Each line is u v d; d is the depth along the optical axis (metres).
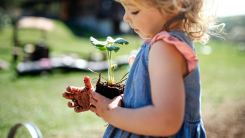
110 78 1.01
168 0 0.72
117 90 0.91
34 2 33.62
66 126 3.79
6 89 6.29
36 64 8.63
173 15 0.77
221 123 3.25
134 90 0.80
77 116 4.33
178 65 0.69
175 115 0.62
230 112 3.74
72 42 19.20
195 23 0.81
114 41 0.97
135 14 0.81
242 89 6.53
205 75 9.20
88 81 1.00
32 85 6.87
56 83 7.27
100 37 24.14
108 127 0.92
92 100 0.88
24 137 3.13
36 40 17.50
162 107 0.63
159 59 0.69
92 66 9.41
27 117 4.20
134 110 0.71
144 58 0.78
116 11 27.78
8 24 23.42
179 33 0.79
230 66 11.97
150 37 0.88
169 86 0.65
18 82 7.16
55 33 20.53
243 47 22.06
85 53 14.34
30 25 11.30
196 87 0.80
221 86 7.09
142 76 0.76
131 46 19.11
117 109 0.76
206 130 3.04
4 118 4.06
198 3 0.81
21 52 11.23
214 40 31.09
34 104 5.05
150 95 0.74
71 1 28.48
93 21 27.17
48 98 5.59
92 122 4.01
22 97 5.59
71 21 28.38
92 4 27.09
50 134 3.42
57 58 10.59
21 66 8.30
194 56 0.70
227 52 19.77
